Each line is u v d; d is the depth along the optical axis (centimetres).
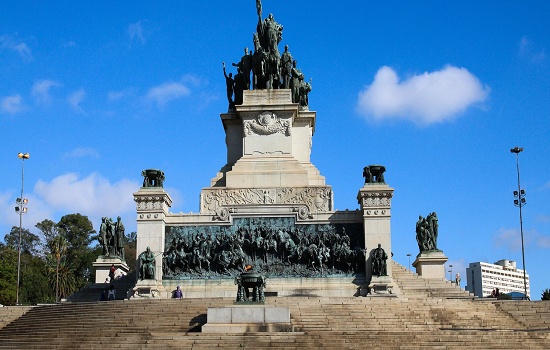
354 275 5959
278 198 6362
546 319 4816
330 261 6006
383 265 5869
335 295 5869
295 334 4241
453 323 4725
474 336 4234
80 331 4597
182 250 6116
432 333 4319
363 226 6081
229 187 6456
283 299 5131
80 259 13612
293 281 5969
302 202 6319
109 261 6856
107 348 4116
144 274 5931
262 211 6200
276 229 6147
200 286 5991
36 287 10756
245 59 7225
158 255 6072
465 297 5800
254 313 4384
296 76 7181
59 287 12019
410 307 5019
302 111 7025
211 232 6181
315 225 6141
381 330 4516
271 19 7306
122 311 4906
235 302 4525
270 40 7175
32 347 4303
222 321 4381
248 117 6850
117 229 7025
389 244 5978
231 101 7188
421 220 7106
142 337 4266
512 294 9856
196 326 4547
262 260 6059
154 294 5875
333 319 4703
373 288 5800
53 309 5225
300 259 6025
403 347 4056
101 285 6278
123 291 6219
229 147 7038
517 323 4781
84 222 14638
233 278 6012
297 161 6681
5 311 5353
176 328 4559
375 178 6194
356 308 4953
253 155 6744
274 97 6869
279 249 6072
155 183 6244
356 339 4169
